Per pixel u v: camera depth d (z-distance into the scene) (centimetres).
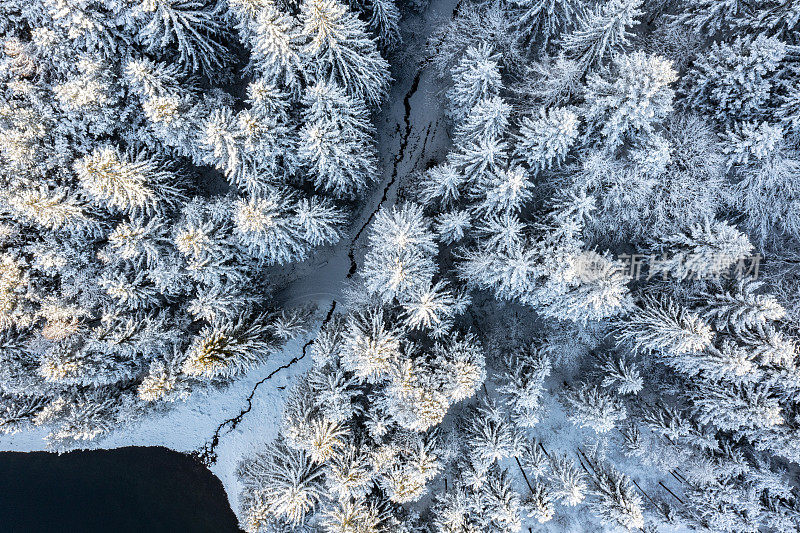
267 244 1360
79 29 1136
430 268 1285
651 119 1148
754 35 1167
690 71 1209
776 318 1117
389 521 1419
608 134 1166
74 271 1387
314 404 1410
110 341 1384
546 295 1266
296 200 1386
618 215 1294
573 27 1305
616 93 1099
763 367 1255
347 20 1111
